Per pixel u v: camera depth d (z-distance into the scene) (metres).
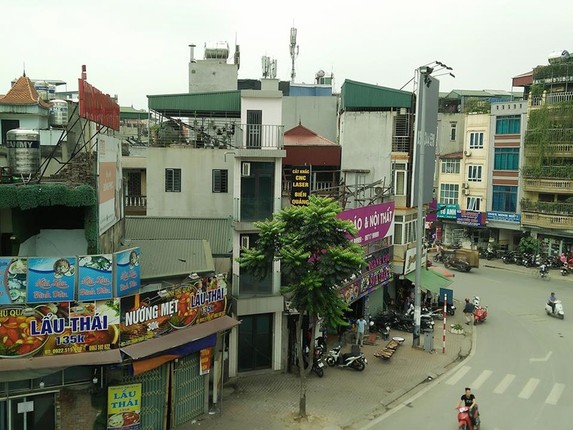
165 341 15.49
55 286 13.54
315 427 16.97
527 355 24.66
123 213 20.92
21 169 15.12
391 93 31.56
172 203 26.69
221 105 28.66
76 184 14.77
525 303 34.41
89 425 14.72
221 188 26.80
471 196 51.28
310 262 17.05
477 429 16.80
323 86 44.78
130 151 38.81
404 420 17.80
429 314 28.62
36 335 13.47
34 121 23.69
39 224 15.75
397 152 31.38
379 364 23.02
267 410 18.11
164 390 16.11
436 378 21.77
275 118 22.48
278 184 21.77
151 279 16.20
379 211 27.84
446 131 56.41
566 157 44.50
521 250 46.88
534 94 45.59
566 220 44.12
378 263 28.53
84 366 14.34
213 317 17.59
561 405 19.12
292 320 21.83
